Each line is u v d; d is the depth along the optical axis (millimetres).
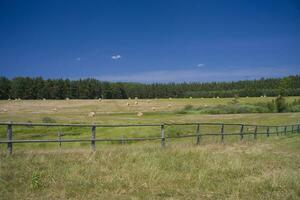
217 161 12680
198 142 19766
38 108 77188
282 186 9727
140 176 10070
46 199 7879
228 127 43719
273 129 40469
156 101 100688
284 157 15336
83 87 142375
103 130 35125
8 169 9750
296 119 55312
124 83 160375
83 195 8305
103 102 95062
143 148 15336
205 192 9109
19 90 131625
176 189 9250
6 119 50531
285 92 128750
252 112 72500
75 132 33500
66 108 77938
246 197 8727
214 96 143000
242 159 13719
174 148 15836
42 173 9664
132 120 52281
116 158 12227
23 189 8438
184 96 153750
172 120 53281
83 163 11258
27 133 32281
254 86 158500
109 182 9344
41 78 138000
